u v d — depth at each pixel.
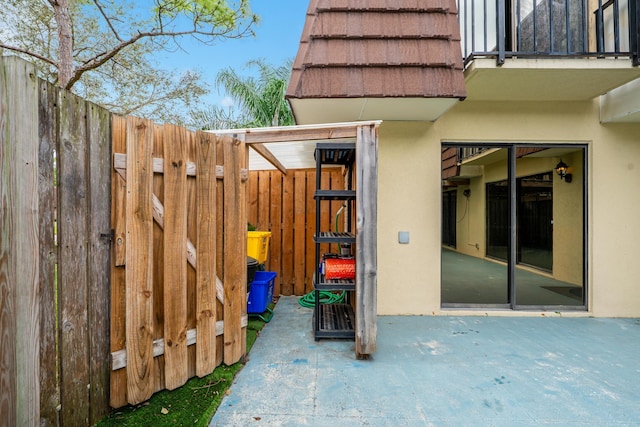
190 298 2.37
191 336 2.37
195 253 2.38
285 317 3.91
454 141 4.02
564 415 2.01
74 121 1.72
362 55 3.07
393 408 2.07
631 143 3.92
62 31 4.50
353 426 1.90
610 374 2.52
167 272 2.20
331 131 2.80
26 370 1.49
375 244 2.77
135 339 2.04
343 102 3.19
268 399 2.16
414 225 3.98
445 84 3.02
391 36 3.12
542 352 2.92
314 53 3.08
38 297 1.54
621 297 3.92
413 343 3.11
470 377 2.47
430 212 3.97
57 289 1.66
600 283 3.93
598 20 3.42
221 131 2.75
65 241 1.68
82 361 1.78
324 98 3.05
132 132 2.02
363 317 2.76
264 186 5.02
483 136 3.95
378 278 3.99
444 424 1.92
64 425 1.68
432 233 3.98
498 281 5.89
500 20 3.12
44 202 1.58
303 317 3.91
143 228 2.06
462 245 9.11
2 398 1.41
